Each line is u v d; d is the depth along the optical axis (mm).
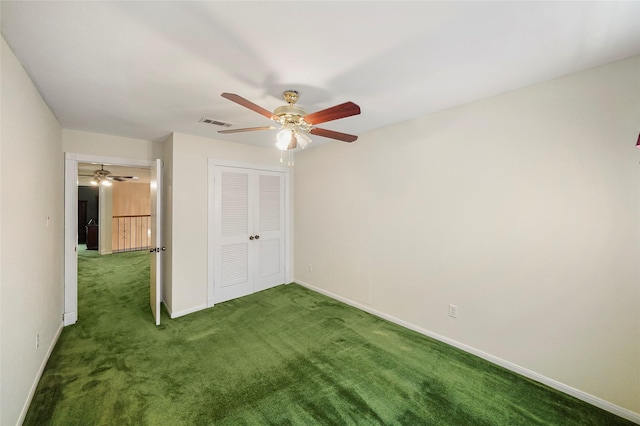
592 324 1797
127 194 7738
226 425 1600
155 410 1701
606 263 1741
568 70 1798
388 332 2756
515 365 2123
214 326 2881
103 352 2359
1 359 1371
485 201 2264
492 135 2211
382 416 1676
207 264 3414
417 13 1244
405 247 2854
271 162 4090
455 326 2479
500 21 1306
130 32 1365
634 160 1642
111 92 2051
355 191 3371
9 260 1476
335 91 2072
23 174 1692
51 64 1659
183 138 3199
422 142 2672
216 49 1520
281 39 1435
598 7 1212
